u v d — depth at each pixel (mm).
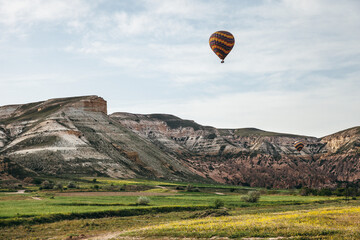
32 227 46750
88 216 56156
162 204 75062
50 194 93188
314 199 98312
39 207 61750
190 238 33906
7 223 47094
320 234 32625
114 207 65438
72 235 40938
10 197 81750
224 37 96062
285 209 69062
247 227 36406
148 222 51469
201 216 55594
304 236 31734
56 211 56656
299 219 41500
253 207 75938
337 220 40531
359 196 118438
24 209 58469
